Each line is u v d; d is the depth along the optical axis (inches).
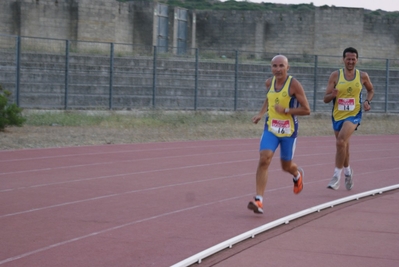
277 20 1791.3
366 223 357.1
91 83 1203.2
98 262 272.5
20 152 681.6
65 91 1118.4
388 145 890.1
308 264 272.7
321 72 1457.9
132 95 1216.8
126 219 361.1
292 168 391.2
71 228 336.2
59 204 403.2
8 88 1124.5
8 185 474.6
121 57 1307.8
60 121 1002.1
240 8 2529.5
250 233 317.4
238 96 1320.1
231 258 281.0
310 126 1181.7
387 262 277.1
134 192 454.6
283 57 372.5
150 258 279.7
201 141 874.8
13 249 291.9
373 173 584.4
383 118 1384.1
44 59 1214.9
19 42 1066.7
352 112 466.6
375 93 1440.7
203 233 328.5
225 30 1807.3
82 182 495.5
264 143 374.6
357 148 840.3
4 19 1460.4
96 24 1541.6
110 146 771.4
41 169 562.3
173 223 352.5
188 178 528.7
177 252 290.5
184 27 1790.1
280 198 440.1
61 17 1509.6
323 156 729.6
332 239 318.0
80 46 1513.3
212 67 1353.3
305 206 410.6
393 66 1772.9
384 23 1808.6
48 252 287.6
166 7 1720.0
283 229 339.9
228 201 425.7
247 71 1359.5
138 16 1642.5
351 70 464.4
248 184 501.7
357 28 1769.2
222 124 1124.5
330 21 1761.8
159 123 1067.3
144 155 688.4
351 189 485.7
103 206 399.2
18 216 364.8
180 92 1270.9
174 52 1729.8
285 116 374.9
